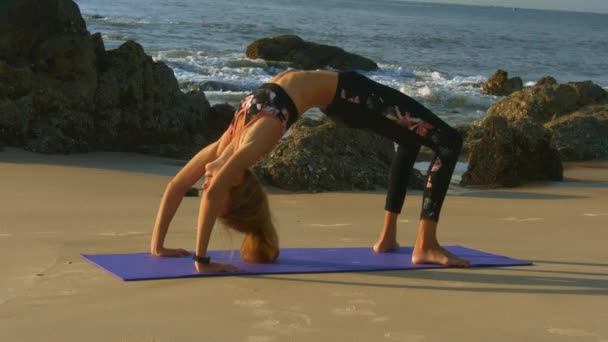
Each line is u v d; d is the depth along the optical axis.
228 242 5.94
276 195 8.84
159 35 44.41
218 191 4.76
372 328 3.83
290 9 126.19
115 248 5.57
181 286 4.51
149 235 6.11
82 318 3.86
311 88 5.09
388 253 5.59
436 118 5.32
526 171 11.55
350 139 9.94
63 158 10.56
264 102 4.94
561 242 6.34
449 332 3.81
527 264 5.36
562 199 9.29
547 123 15.93
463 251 5.72
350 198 8.73
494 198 9.24
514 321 4.01
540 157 11.66
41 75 11.51
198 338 3.61
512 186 10.99
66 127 11.23
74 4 12.20
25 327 3.71
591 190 10.43
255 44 34.09
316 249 5.68
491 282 4.81
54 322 3.79
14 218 6.66
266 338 3.63
